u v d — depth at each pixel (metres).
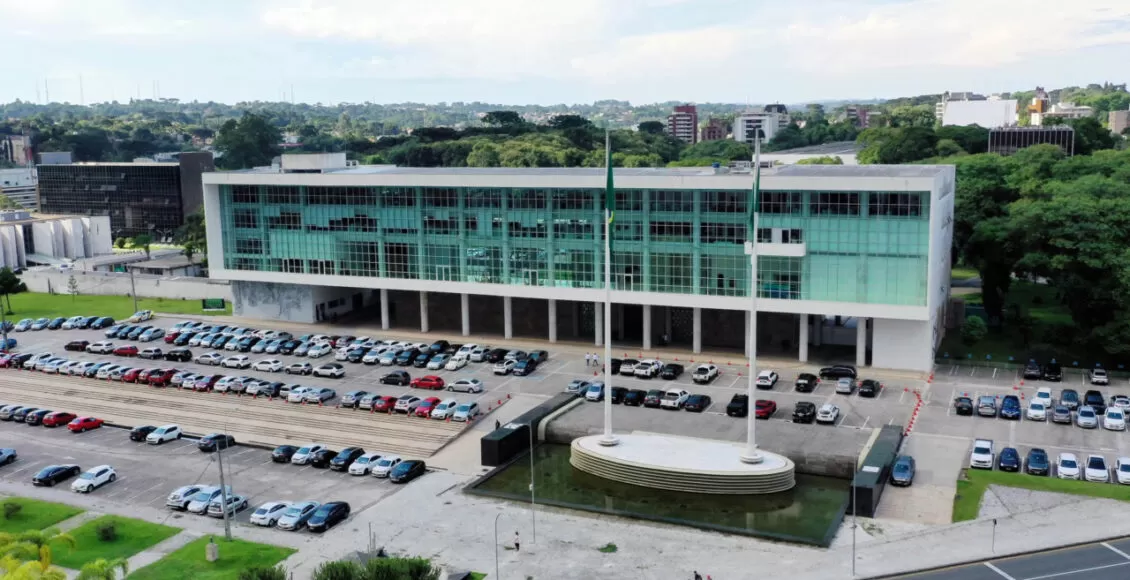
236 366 143.50
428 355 142.00
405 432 114.12
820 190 129.50
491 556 80.94
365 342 151.75
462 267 153.75
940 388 124.75
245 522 89.44
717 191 135.38
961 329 143.50
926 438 106.50
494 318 162.88
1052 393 121.81
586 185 141.62
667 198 138.38
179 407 126.62
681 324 153.88
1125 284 126.56
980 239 154.00
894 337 132.38
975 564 76.88
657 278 141.50
